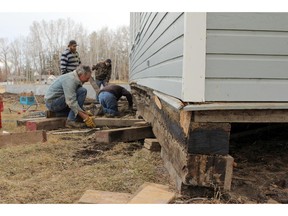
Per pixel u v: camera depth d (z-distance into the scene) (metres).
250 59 2.58
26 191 2.90
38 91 19.81
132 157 3.90
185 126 2.58
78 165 3.67
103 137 4.63
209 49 2.54
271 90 2.62
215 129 2.54
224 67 2.56
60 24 44.94
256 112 2.60
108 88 7.51
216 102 2.57
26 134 4.61
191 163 2.53
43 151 4.23
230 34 2.54
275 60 2.60
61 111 6.25
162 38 3.84
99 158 3.94
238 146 4.16
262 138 4.46
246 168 3.34
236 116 2.56
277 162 3.54
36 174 3.39
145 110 5.86
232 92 2.58
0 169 3.51
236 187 2.79
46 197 2.79
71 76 5.73
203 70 2.52
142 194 2.61
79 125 5.92
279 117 2.62
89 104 10.10
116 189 2.95
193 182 2.54
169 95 3.29
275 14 2.56
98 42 41.66
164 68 3.65
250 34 2.56
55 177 3.28
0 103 6.15
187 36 2.51
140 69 7.47
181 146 2.73
